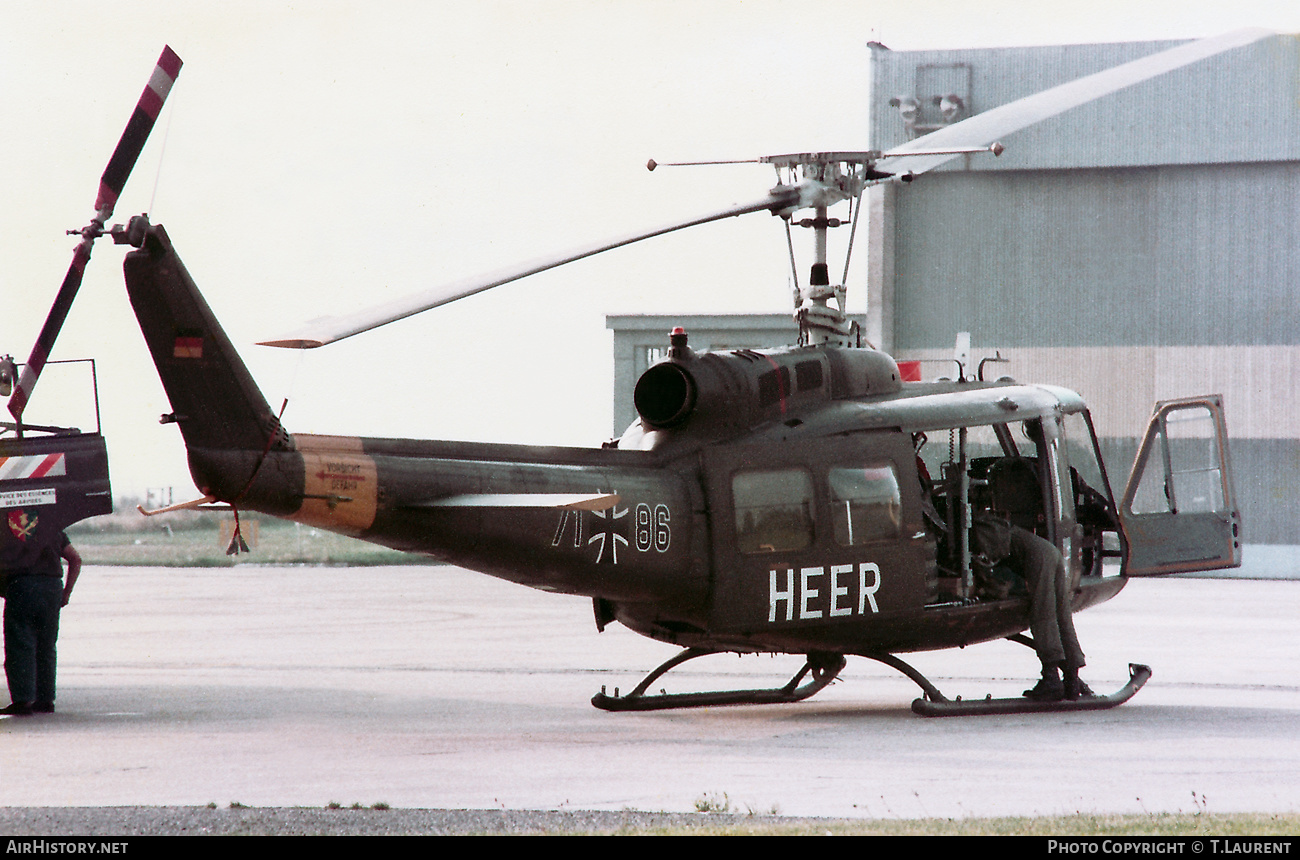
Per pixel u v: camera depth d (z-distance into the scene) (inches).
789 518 1583.4
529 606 3804.1
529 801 1076.5
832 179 1702.8
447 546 1416.1
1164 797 1091.9
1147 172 5570.9
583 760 1295.5
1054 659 1696.6
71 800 1091.9
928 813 1023.6
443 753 1343.5
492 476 1427.2
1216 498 1860.2
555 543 1461.6
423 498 1379.2
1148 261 5570.9
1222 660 2383.1
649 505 1524.4
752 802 1068.5
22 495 1644.9
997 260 5703.7
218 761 1294.3
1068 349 5639.8
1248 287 5467.5
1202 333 5506.9
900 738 1449.3
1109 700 1712.6
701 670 2271.2
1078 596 1813.5
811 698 1891.0
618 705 1700.3
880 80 5639.8
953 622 1678.2
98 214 1232.8
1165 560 1884.8
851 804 1060.5
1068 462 1795.0
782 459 1592.0
